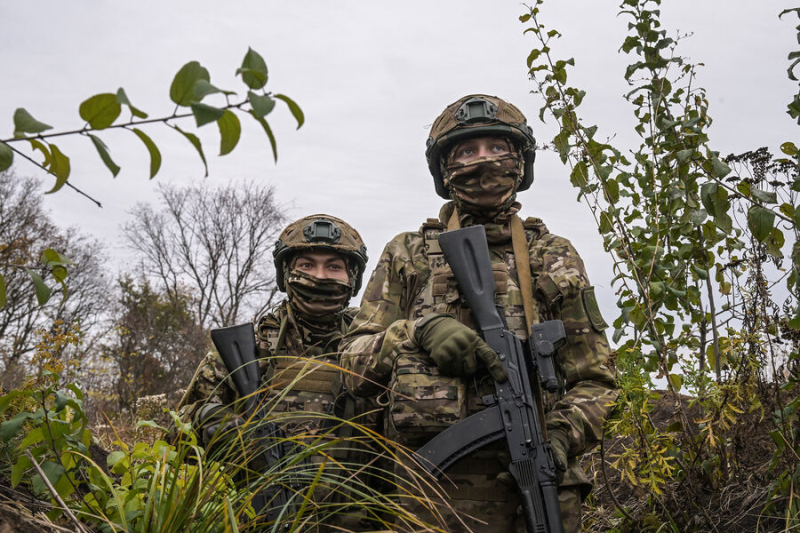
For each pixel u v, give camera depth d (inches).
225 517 69.6
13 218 1138.0
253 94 37.6
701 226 125.6
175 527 70.3
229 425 116.8
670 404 148.7
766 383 119.6
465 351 96.8
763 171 118.9
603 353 105.5
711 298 131.2
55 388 77.4
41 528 62.6
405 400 99.1
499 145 112.7
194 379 142.6
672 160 126.0
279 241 157.9
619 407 102.7
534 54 127.0
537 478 92.1
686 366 120.6
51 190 44.9
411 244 115.8
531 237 112.9
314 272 151.4
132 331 854.5
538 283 107.2
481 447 94.6
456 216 114.4
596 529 124.7
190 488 71.9
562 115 125.2
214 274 1423.5
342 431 131.4
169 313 1199.6
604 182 123.6
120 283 1160.8
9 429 70.5
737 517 108.7
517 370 97.1
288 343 152.3
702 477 117.6
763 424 121.9
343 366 111.7
